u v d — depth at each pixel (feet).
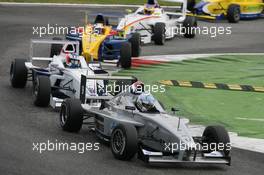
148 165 140.46
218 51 299.17
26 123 169.58
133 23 294.66
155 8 313.12
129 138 139.44
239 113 196.03
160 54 284.00
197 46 308.60
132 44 270.26
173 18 331.98
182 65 263.29
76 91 181.47
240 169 143.54
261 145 162.30
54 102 182.29
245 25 373.20
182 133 139.13
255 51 303.48
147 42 305.53
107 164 139.44
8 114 177.68
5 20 345.72
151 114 147.33
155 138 143.23
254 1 392.47
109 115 153.38
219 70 257.75
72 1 423.64
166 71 249.96
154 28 304.91
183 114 190.90
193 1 380.17
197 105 202.69
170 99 207.82
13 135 157.89
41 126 167.43
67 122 161.27
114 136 144.25
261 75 252.01
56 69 192.44
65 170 134.31
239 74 252.01
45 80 185.57
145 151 138.62
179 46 306.55
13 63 209.46
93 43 249.55
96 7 415.23
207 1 379.76
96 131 159.43
